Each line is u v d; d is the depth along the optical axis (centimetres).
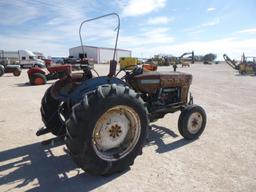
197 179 282
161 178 285
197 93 916
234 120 528
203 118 415
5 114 574
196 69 2850
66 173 299
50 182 279
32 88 1038
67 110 349
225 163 322
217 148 372
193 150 365
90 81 333
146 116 309
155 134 438
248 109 636
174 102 441
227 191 259
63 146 381
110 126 290
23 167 315
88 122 261
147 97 411
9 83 1245
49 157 343
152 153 355
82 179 285
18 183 276
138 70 406
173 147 377
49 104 375
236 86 1145
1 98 785
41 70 1184
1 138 416
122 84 336
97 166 274
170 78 420
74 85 374
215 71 2444
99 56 5172
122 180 281
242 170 303
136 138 305
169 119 538
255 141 400
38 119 531
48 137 422
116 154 292
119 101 281
